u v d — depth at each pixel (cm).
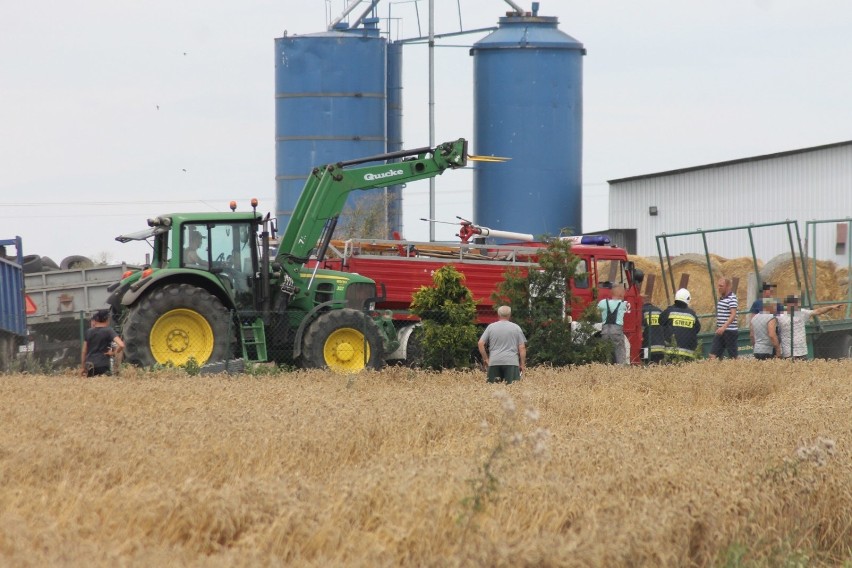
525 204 16950
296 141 17038
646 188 16388
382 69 17338
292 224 8169
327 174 8225
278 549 2661
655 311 9475
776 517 3231
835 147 14538
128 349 7156
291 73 17062
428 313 8088
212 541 2773
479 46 17212
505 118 17012
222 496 2839
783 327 8550
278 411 4669
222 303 7588
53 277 9800
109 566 2339
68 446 3566
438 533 2769
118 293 7688
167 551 2489
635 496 3162
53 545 2452
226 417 4422
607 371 7156
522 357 6675
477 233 10031
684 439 4072
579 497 3027
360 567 2488
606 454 3641
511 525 2828
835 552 3331
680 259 12406
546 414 5128
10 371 7925
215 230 7681
